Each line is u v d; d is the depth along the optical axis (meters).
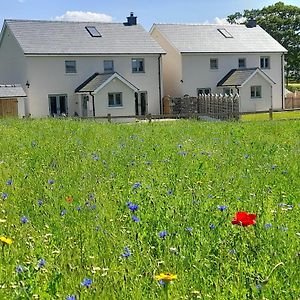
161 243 4.39
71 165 9.09
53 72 40.72
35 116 40.16
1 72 44.00
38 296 3.33
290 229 4.78
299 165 8.99
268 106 46.78
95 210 5.61
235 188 6.87
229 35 50.00
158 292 3.36
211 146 12.48
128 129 19.12
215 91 47.56
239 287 3.43
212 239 4.47
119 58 43.28
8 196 6.47
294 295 3.30
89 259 4.06
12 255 4.14
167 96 45.28
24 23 42.31
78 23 44.41
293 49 80.81
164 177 7.76
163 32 47.94
